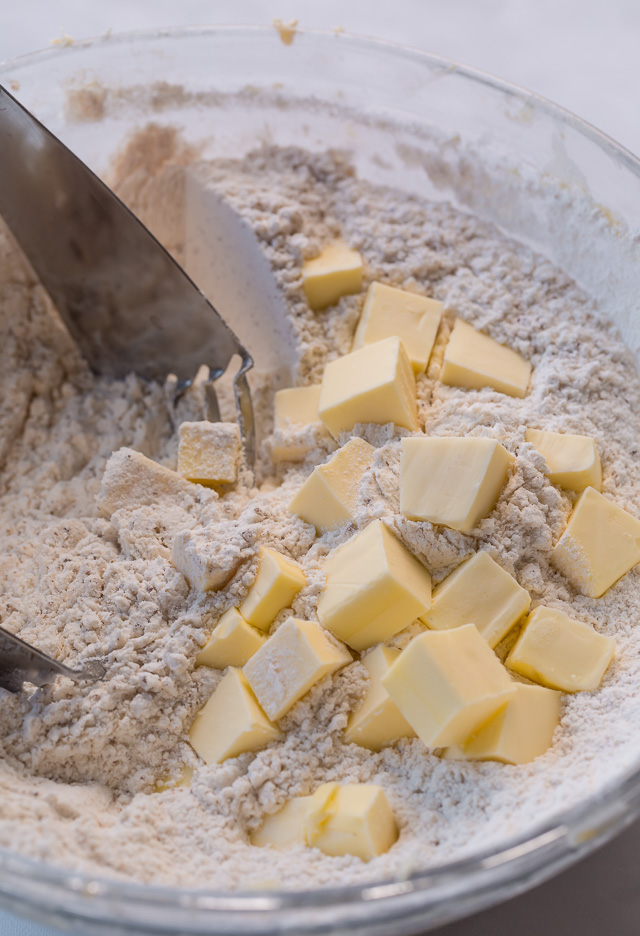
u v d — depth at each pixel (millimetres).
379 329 332
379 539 293
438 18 440
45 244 336
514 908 283
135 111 351
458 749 281
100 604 300
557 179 336
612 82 420
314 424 323
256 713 284
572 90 418
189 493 316
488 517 298
